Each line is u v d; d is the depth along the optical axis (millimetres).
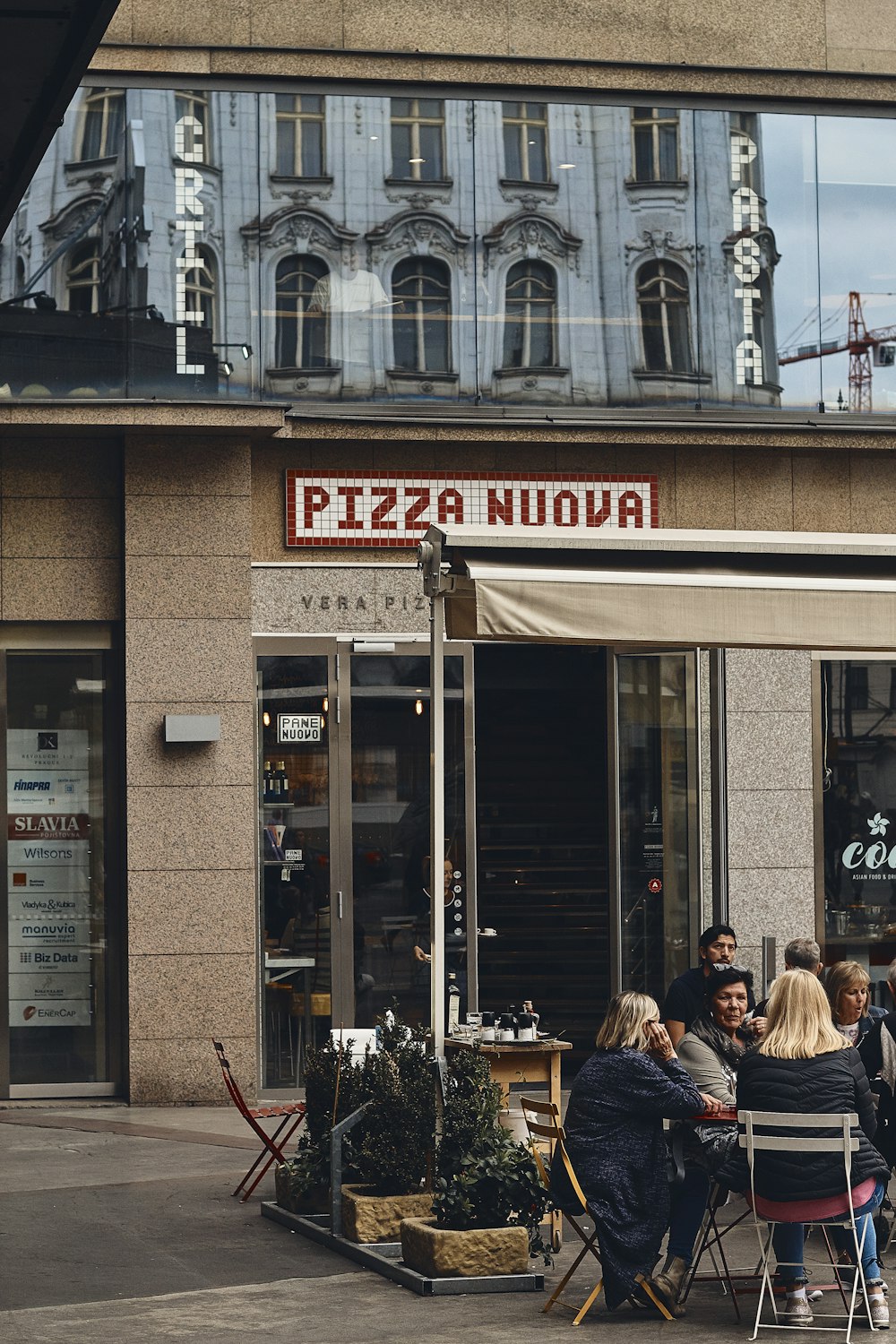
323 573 15820
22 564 15477
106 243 15484
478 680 19594
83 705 15750
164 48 15719
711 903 16234
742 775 16375
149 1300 9031
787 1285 8828
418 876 15953
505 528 10477
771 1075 8875
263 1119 14586
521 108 16438
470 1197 9484
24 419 14945
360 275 16047
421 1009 15898
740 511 16484
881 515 16766
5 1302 8992
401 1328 8531
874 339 16844
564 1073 17172
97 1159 12914
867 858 16562
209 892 15367
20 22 6926
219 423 15094
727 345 16594
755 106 16844
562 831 19469
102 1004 15680
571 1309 8969
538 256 16359
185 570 15461
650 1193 8984
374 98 16172
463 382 16156
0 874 15586
